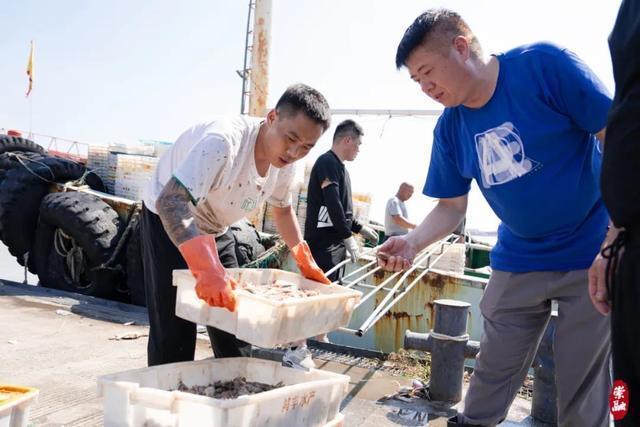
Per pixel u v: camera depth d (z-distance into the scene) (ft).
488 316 8.14
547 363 11.15
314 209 14.10
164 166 8.19
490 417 8.18
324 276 9.04
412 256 8.66
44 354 13.51
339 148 14.19
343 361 14.70
